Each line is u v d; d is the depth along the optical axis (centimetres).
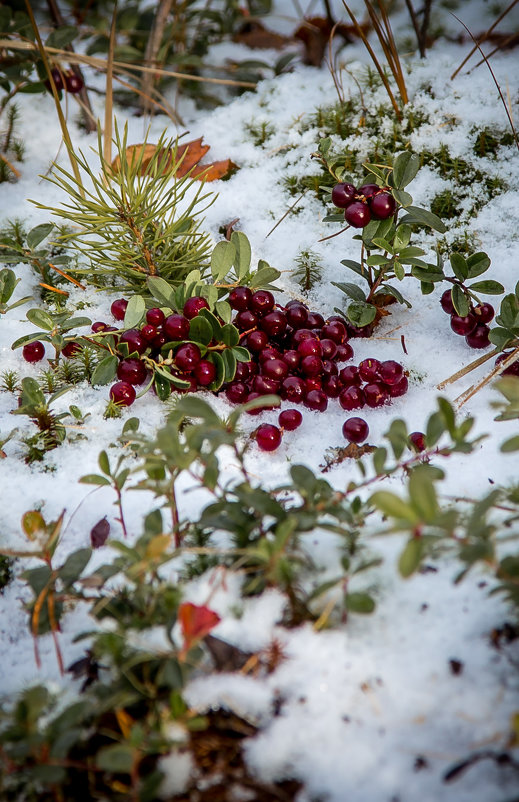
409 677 23
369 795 22
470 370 32
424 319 35
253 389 31
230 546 26
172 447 24
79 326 32
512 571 23
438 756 22
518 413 26
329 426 31
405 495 28
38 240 34
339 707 23
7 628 27
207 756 23
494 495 24
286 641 24
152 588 24
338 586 25
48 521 29
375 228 31
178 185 33
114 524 28
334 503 25
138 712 23
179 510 28
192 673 24
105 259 33
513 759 22
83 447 31
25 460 31
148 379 33
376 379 31
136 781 22
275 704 23
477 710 23
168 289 32
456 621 24
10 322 35
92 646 25
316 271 35
